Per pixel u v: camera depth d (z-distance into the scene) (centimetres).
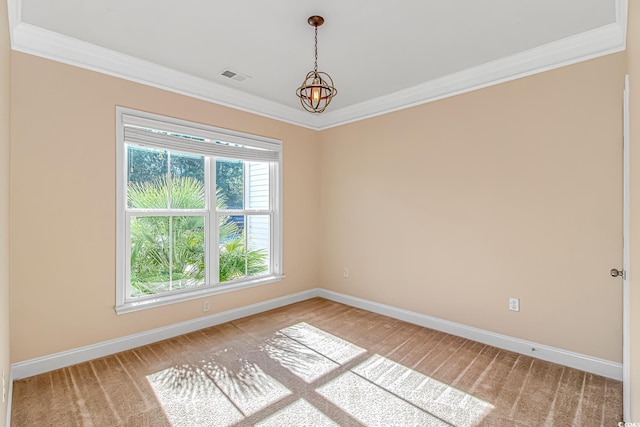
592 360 247
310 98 230
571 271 257
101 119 273
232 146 363
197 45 265
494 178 296
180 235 334
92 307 270
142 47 268
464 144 314
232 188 377
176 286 330
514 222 284
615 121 237
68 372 247
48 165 248
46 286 248
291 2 209
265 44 262
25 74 238
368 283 398
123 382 234
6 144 195
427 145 342
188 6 213
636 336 138
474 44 262
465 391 224
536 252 273
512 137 285
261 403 211
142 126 295
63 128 254
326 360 269
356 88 353
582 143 251
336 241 436
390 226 375
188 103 325
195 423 192
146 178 310
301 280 438
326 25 235
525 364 262
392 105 371
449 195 325
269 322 357
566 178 258
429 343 303
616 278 238
